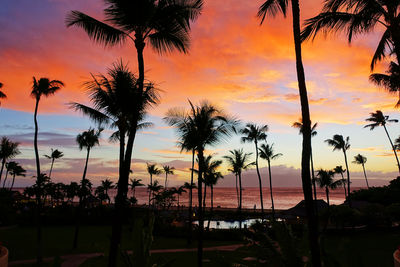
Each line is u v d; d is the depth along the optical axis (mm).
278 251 5121
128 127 10406
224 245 23672
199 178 14555
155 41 9656
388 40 8859
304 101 6344
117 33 9211
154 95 9430
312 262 4941
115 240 7961
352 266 3961
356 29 8039
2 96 25172
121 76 9359
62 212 43406
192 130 14812
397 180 41812
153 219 5699
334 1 7840
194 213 53031
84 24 8836
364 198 41938
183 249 21578
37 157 17547
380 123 48312
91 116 10305
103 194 66375
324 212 25844
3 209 35500
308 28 7949
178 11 9047
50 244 23047
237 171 43969
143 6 8586
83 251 19766
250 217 52125
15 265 15828
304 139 6105
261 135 42250
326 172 43250
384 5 8047
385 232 27094
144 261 5270
